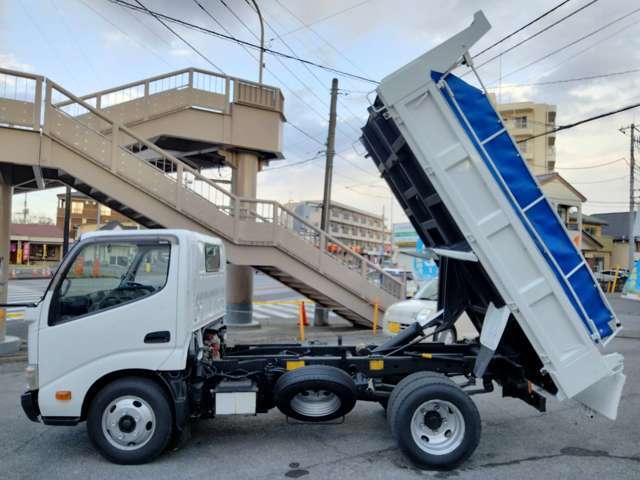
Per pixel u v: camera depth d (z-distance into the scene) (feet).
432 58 14.84
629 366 29.50
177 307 15.16
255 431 18.34
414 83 14.79
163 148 44.24
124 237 15.43
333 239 41.63
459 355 18.38
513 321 16.81
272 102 44.01
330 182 52.60
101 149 31.91
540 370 16.44
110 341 15.03
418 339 20.72
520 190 15.31
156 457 15.46
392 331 34.27
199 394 16.06
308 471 14.73
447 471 14.79
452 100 14.92
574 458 15.83
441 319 20.51
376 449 16.57
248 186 43.80
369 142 18.74
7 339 32.24
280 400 16.17
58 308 15.16
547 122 187.83
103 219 198.49
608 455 16.10
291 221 40.19
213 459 15.61
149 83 39.91
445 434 15.08
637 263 89.92
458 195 14.93
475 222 14.99
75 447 16.51
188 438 16.85
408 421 14.85
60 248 194.59
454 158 14.94
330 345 19.99
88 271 15.35
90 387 15.07
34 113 29.66
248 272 46.19
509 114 190.08
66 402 14.88
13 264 175.22
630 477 14.37
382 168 18.98
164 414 14.98
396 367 17.60
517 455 16.08
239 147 42.52
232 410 15.90
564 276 15.35
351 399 16.40
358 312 42.75
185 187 34.86
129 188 32.89
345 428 18.69
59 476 14.24
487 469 14.94
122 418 14.94
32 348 15.01
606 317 15.80
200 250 16.83
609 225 190.90
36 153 29.71
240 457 15.79
